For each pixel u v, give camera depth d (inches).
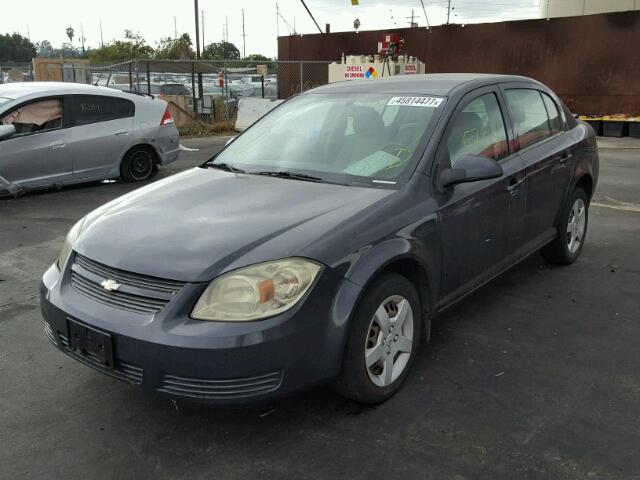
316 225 114.8
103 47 1911.9
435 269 133.6
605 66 682.2
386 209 123.4
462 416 120.5
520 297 182.2
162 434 116.6
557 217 194.7
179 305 103.4
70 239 128.1
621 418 119.2
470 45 779.4
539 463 105.7
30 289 193.6
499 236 158.7
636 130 621.0
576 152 198.5
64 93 332.2
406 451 109.8
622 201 318.7
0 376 138.5
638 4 844.6
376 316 119.6
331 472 104.7
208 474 105.0
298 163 149.3
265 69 971.9
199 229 116.0
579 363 141.8
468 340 153.9
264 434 115.9
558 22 706.2
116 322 106.3
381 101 157.9
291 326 104.0
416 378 135.2
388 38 684.7
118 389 132.8
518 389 130.5
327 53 912.3
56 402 127.8
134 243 114.3
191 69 745.0
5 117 309.4
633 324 163.2
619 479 101.4
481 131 156.7
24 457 109.7
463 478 102.3
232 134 663.1
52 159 326.3
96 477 104.6
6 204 311.1
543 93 194.2
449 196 137.4
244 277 104.0
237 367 101.3
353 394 119.0
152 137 372.2
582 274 202.5
